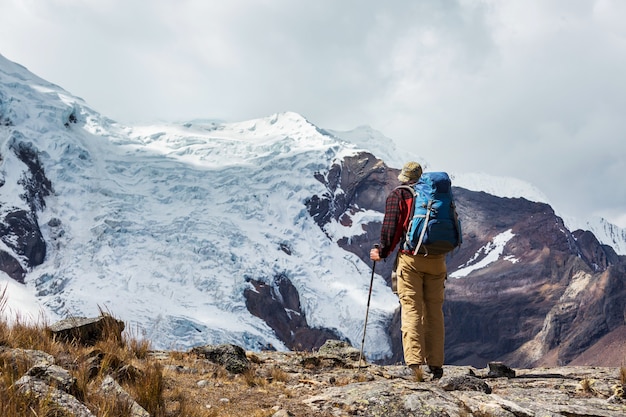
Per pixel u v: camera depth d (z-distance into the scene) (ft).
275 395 21.88
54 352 20.67
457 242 24.90
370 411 19.54
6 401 13.96
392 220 25.41
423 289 26.00
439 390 21.39
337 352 31.58
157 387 18.39
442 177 25.02
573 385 25.84
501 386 26.43
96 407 15.47
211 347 27.17
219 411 19.21
